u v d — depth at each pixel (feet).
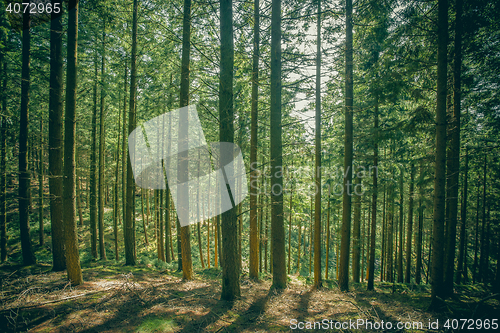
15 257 39.75
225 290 20.83
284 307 21.03
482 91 26.86
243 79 33.04
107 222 69.41
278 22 25.66
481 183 44.14
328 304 22.79
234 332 15.49
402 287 36.19
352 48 29.55
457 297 23.97
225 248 20.59
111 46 39.70
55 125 24.79
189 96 29.30
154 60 37.37
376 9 25.75
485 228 48.08
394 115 35.65
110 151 68.28
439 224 20.93
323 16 29.32
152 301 19.17
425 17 23.09
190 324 15.97
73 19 19.67
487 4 22.58
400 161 33.65
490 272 48.44
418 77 27.73
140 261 43.47
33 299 17.37
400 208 43.24
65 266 26.16
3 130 32.09
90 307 17.06
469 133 31.40
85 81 37.32
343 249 29.84
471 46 25.32
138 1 32.83
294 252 76.74
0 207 31.83
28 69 27.17
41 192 46.16
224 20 19.38
